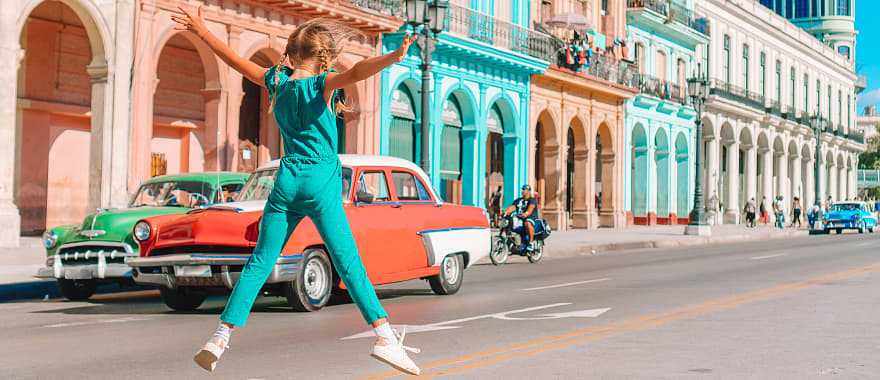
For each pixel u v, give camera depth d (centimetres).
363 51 2709
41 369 670
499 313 1018
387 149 2841
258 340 816
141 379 627
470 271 1819
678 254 2439
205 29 506
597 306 1080
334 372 645
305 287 1050
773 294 1212
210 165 2300
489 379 616
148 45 2136
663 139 4741
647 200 4544
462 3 3186
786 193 6612
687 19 4888
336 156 491
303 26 501
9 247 1886
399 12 2797
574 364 675
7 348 779
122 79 2084
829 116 7512
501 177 3488
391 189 1190
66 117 2375
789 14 9644
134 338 841
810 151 6931
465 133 3231
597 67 3934
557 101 3703
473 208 1332
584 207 3944
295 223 487
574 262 2123
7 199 1898
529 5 3544
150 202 1317
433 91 3003
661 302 1123
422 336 828
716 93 5162
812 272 1633
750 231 4359
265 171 1173
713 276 1566
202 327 930
